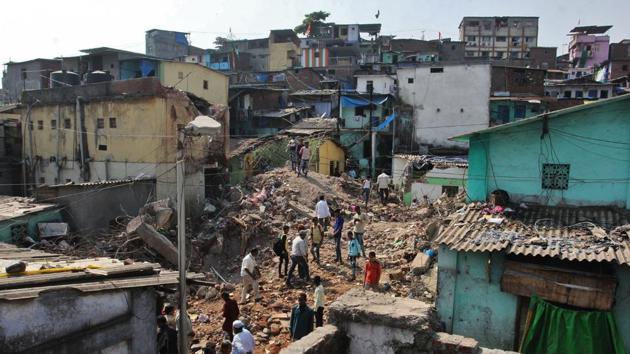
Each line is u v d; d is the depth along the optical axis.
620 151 12.09
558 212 12.45
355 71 51.09
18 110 33.09
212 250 19.09
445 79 39.44
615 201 12.17
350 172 34.56
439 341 5.84
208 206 22.84
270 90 42.34
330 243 19.14
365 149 40.59
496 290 11.53
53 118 26.58
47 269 8.26
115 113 23.83
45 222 19.09
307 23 73.62
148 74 36.19
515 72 41.06
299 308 9.95
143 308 8.72
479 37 77.81
